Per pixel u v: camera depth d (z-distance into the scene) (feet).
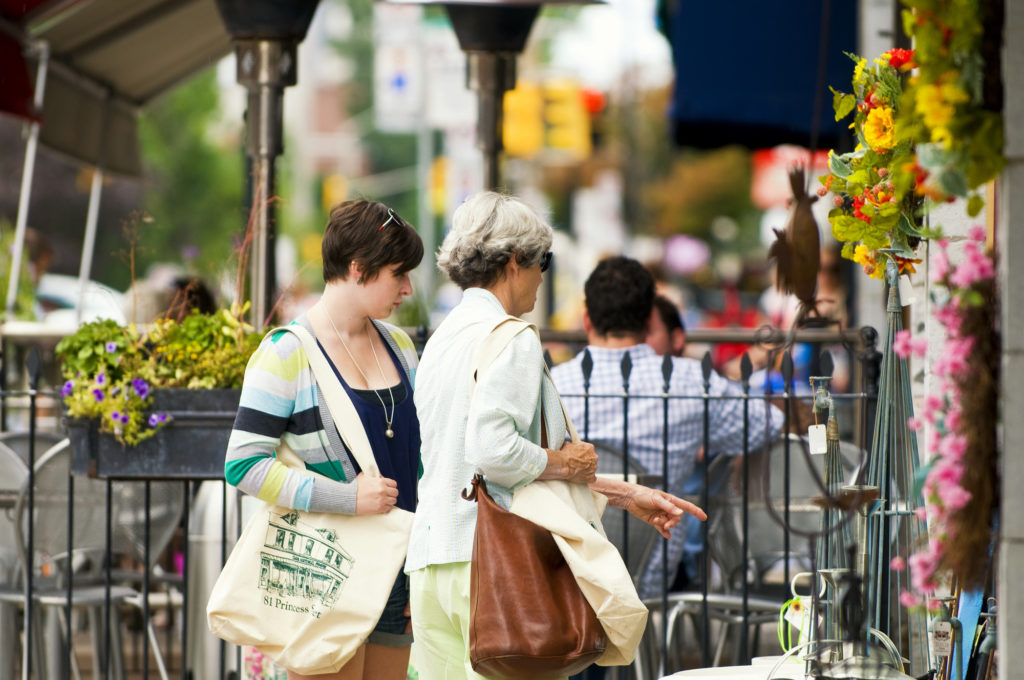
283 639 29.07
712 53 62.69
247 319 49.78
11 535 43.80
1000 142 20.75
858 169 29.55
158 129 229.86
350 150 335.47
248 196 53.83
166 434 37.91
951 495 21.40
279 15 50.16
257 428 29.25
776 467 44.19
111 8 61.67
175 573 51.31
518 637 25.44
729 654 54.75
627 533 39.96
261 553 29.45
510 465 25.82
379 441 30.25
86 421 38.06
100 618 47.26
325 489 29.04
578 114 172.24
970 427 21.43
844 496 27.14
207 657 43.24
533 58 272.10
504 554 25.88
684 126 66.90
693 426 44.34
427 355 27.96
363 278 30.19
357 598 28.99
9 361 63.57
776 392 48.01
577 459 26.81
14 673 44.96
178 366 38.50
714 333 57.06
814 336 53.62
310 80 332.19
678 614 43.37
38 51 65.57
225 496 39.37
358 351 30.78
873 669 27.04
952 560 21.62
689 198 231.50
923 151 21.49
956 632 28.58
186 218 226.38
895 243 29.50
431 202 226.38
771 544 44.27
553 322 179.01
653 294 45.83
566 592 25.99
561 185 238.68
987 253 22.34
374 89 336.08
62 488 42.09
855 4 61.77
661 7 71.97
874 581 29.68
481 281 28.07
